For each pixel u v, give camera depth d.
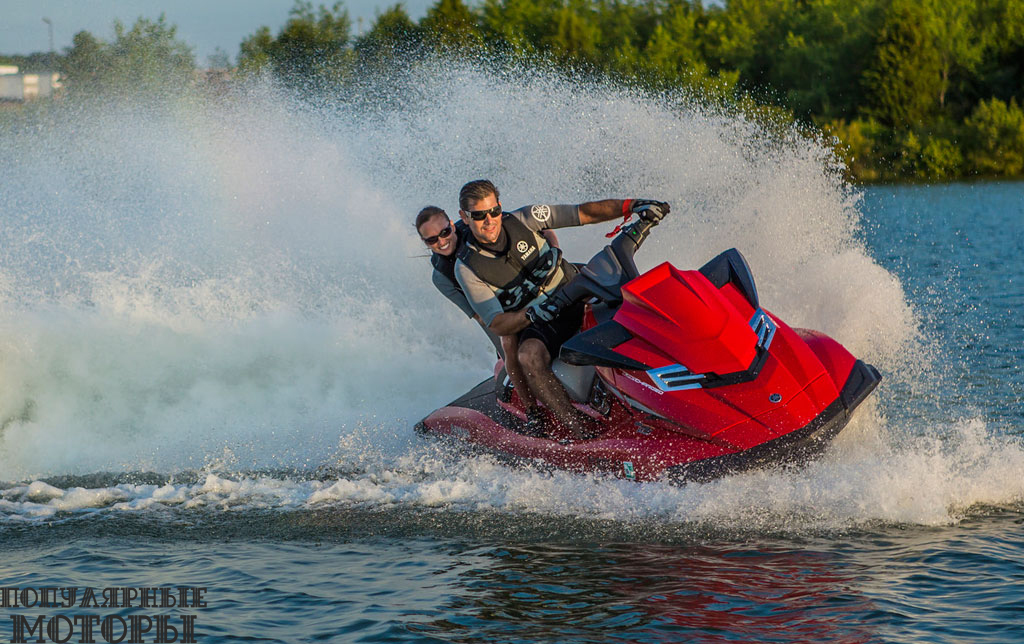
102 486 20.88
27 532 17.98
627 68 167.50
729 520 16.72
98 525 18.23
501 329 19.44
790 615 13.34
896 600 13.66
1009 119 163.62
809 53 177.50
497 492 18.98
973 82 182.00
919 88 171.50
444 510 18.30
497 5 168.75
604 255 19.17
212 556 16.53
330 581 15.28
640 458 17.83
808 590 14.09
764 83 181.62
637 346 18.12
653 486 17.52
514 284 19.53
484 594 14.54
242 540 17.28
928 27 174.38
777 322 18.91
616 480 18.27
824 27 178.38
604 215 19.88
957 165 164.75
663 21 186.75
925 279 49.00
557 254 19.98
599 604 13.99
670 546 15.95
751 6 183.62
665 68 169.88
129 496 19.88
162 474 21.44
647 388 17.91
